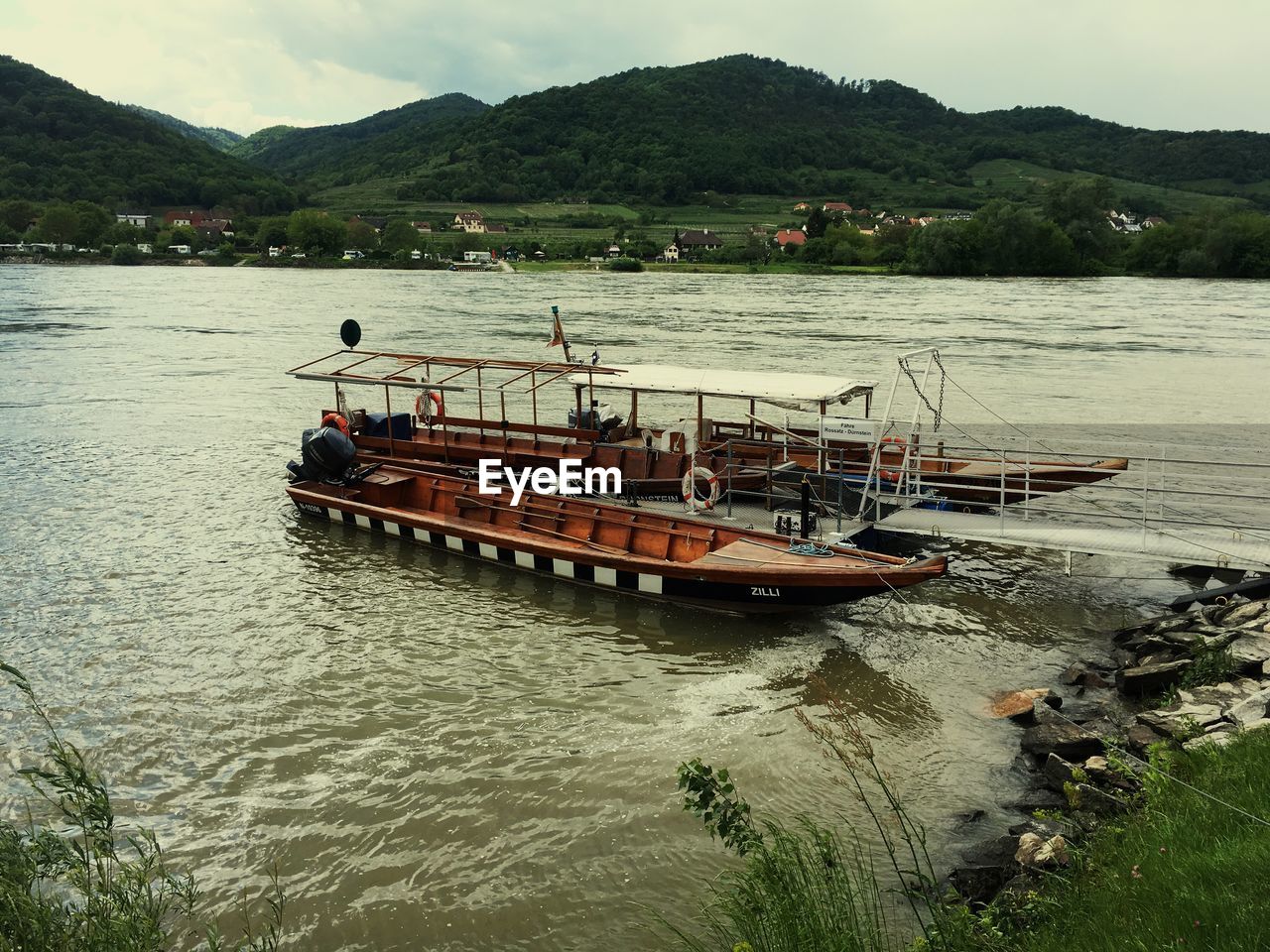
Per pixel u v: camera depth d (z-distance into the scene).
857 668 13.90
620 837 9.70
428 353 47.38
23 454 26.78
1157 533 16.62
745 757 11.25
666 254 163.38
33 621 15.30
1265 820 6.97
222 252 159.62
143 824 10.05
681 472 19.36
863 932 7.72
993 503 20.62
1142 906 6.26
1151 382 41.75
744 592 15.34
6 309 72.69
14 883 6.40
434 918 8.60
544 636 15.01
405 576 17.73
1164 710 10.73
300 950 8.26
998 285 110.88
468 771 10.97
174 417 32.31
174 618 15.49
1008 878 8.29
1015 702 12.42
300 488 21.17
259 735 11.80
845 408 35.31
